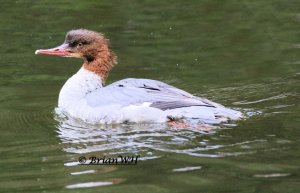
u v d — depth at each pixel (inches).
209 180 417.1
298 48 741.3
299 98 588.7
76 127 532.1
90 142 493.4
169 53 736.3
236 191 400.5
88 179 425.7
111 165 447.5
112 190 406.6
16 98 609.3
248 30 803.4
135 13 874.8
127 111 533.3
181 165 441.4
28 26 818.2
